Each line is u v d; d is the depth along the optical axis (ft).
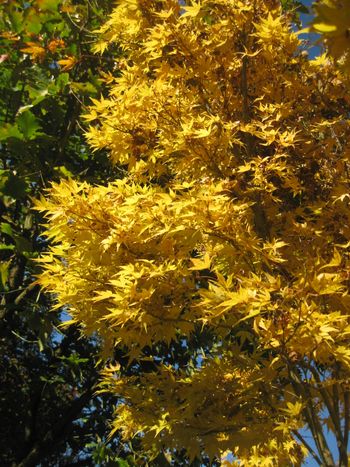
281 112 14.39
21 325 25.63
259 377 13.35
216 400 13.83
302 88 15.55
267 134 13.51
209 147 13.74
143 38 16.72
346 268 12.46
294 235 13.93
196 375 14.02
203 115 15.43
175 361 23.43
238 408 13.87
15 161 24.75
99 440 24.52
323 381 12.30
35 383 24.08
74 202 12.48
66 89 23.20
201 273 14.70
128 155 16.11
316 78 15.67
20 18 23.06
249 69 15.97
